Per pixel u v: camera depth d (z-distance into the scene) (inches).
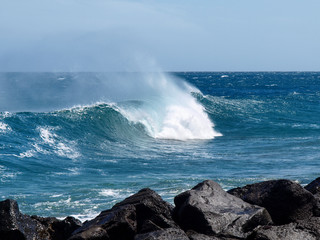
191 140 3142.2
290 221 916.0
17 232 889.5
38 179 1872.5
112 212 899.4
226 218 836.6
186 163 2258.9
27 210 1419.8
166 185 1739.7
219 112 4291.3
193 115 3518.7
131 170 2086.6
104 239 831.7
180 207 911.7
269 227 798.5
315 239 750.5
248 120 4089.6
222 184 1748.3
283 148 2726.4
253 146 2837.1
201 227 826.8
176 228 809.5
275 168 2107.5
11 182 1806.1
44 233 999.0
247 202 959.0
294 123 3971.5
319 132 3467.0
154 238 754.2
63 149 2453.2
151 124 3297.2
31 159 2175.2
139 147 2763.3
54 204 1488.7
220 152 2605.8
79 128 2805.1
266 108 4660.4
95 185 1764.3
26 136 2474.2
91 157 2373.3
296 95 6766.7
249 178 1857.8
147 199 932.6
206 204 871.7
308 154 2492.6
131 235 868.0
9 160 2097.7
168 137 3213.6
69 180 1866.4
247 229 834.8
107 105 3196.4
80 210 1421.0
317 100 5551.2
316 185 1091.3
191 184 1749.5
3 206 922.1
